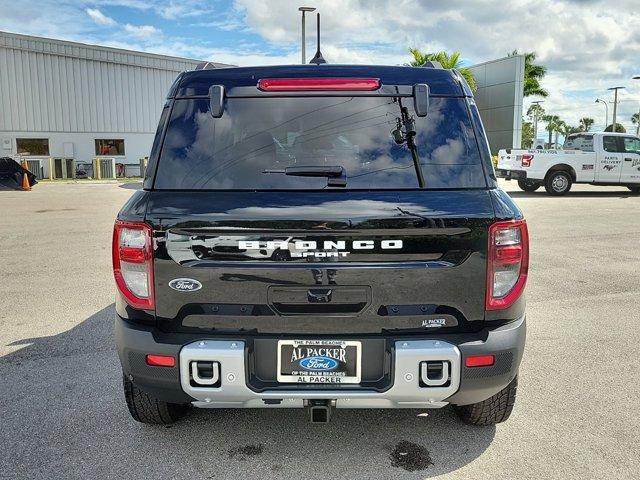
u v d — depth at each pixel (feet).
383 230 8.16
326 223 8.14
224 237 8.24
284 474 9.18
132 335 8.52
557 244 30.37
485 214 8.32
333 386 8.44
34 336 15.80
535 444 10.07
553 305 19.01
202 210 8.30
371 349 8.42
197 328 8.50
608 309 18.53
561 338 15.72
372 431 10.56
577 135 61.77
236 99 9.22
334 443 10.14
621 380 12.85
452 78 9.43
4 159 69.10
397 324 8.39
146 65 99.76
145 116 100.63
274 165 8.87
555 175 58.90
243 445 10.07
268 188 8.59
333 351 8.41
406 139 8.95
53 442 10.13
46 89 90.79
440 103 9.18
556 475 9.09
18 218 41.06
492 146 108.58
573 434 10.42
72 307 18.67
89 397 11.95
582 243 30.68
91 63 94.17
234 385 8.30
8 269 24.44
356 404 8.55
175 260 8.36
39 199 56.08
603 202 52.44
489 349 8.34
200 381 8.35
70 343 15.25
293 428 10.68
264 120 9.09
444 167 8.77
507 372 8.57
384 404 8.54
